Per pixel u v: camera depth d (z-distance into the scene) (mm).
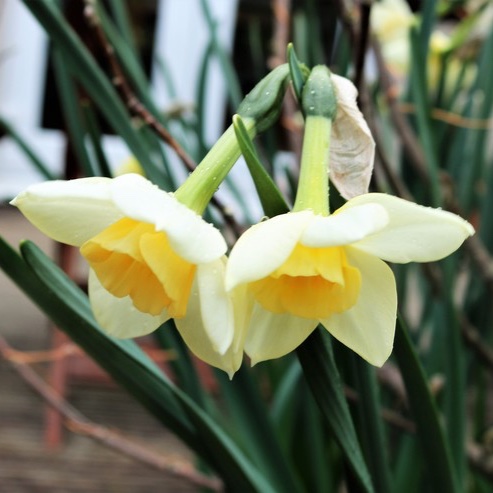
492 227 732
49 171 677
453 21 996
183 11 1609
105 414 1105
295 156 680
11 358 695
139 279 423
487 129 724
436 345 643
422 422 481
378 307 432
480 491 711
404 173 728
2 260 465
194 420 490
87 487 970
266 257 405
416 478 599
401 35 863
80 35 754
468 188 729
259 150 707
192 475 648
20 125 1735
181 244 408
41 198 421
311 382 445
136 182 417
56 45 524
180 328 436
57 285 467
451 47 729
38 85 1748
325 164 435
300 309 423
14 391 1137
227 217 538
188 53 1617
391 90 653
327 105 444
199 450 507
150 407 504
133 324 445
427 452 489
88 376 1104
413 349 461
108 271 424
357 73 544
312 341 445
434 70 822
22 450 1023
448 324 561
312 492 661
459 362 560
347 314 435
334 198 456
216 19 711
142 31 1644
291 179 620
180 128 805
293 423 683
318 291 423
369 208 409
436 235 416
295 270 417
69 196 416
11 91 1734
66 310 476
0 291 1547
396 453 668
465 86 845
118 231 421
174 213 413
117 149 1553
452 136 739
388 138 811
